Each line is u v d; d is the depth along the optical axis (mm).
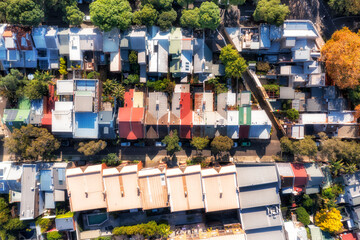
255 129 49656
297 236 49438
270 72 50594
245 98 49312
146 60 49438
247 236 49000
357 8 45969
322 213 49250
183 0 47031
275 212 48719
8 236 50188
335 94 48688
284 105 50656
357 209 50188
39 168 49625
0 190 49344
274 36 47750
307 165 49656
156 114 49000
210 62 50094
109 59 50812
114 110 50062
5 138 46562
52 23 50781
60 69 49656
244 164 49125
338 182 50781
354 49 43656
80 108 46312
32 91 46219
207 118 48688
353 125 50406
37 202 49406
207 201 47250
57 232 49781
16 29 46188
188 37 48406
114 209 47219
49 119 47812
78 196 46938
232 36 49656
